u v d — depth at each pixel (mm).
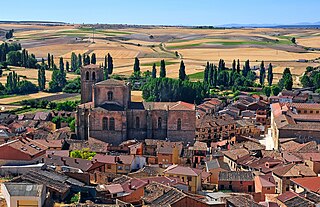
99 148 196250
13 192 103188
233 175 160125
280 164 168250
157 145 196875
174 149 188625
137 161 177250
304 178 146750
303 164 163125
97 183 143125
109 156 176000
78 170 152625
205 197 135125
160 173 160375
